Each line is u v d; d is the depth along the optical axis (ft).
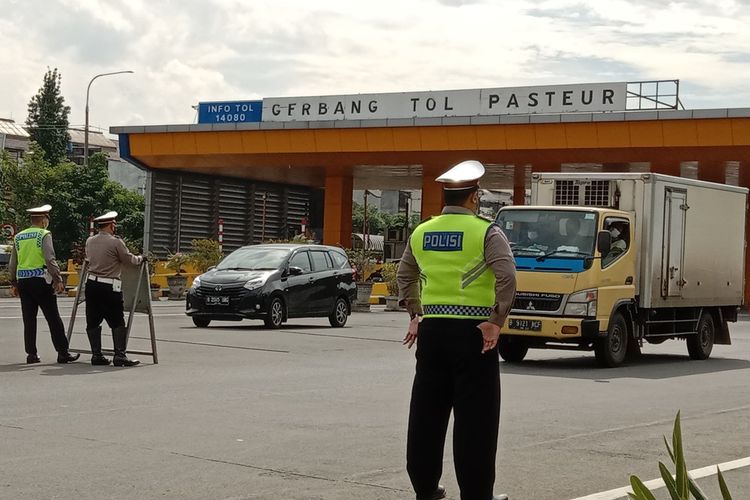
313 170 160.25
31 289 48.85
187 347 60.75
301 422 34.22
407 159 143.64
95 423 32.73
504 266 21.04
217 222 170.19
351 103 147.64
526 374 53.88
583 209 58.39
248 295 76.64
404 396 41.55
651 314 62.44
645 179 60.75
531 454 30.22
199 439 30.48
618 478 27.04
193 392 40.86
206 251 133.08
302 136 142.10
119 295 48.88
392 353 61.77
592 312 56.90
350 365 53.93
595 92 132.87
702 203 65.82
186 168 160.97
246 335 71.36
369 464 27.53
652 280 60.85
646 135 124.47
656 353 73.51
